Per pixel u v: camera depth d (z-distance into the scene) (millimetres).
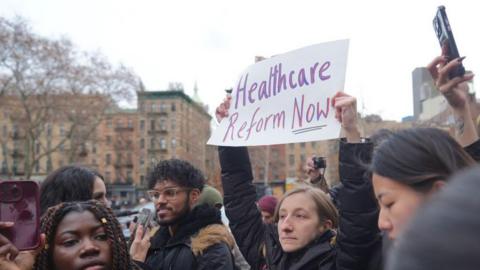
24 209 1674
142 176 78688
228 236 2910
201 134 94562
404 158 1378
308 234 2326
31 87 39094
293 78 2682
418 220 507
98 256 1806
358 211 1977
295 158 85750
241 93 2998
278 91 2748
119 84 44156
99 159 78250
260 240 2955
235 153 3057
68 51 40312
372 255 1994
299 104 2607
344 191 2008
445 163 1367
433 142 1404
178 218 2986
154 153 78875
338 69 2479
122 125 78750
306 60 2627
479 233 459
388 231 1413
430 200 534
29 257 1664
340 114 2084
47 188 2812
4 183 1671
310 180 3842
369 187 1956
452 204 488
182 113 80938
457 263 458
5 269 1579
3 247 1606
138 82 45969
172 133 79500
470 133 2037
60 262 1806
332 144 41656
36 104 40750
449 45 2018
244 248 2980
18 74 38250
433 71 2092
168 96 80438
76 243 1815
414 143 1402
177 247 2871
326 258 2230
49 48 39094
